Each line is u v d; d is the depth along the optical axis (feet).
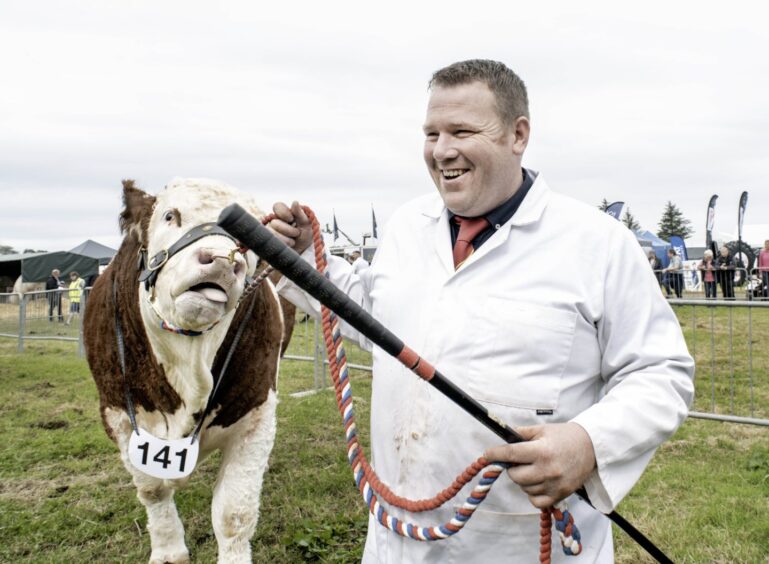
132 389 9.18
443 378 4.30
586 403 5.21
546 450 4.25
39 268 75.36
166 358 8.50
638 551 10.59
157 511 10.43
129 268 9.03
